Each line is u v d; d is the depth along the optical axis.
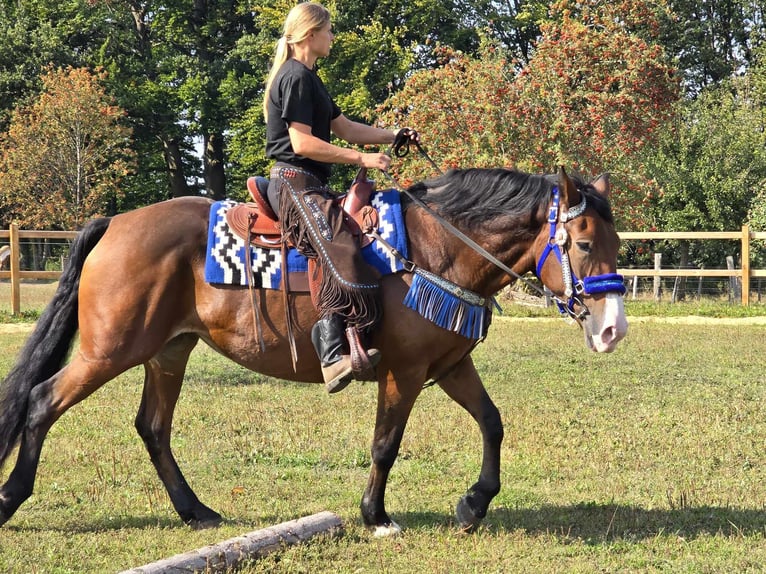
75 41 36.09
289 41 4.84
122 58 35.81
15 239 16.02
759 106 27.78
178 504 5.18
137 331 4.78
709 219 23.45
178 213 4.93
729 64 35.19
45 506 5.42
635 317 17.05
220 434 7.30
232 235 4.83
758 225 22.59
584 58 18.84
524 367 10.72
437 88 19.09
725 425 7.62
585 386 9.46
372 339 4.70
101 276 4.79
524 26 32.88
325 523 4.80
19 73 32.16
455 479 6.05
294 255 4.76
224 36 37.06
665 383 9.71
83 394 4.81
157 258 4.80
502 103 18.55
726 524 5.13
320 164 4.91
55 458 6.50
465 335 4.75
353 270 4.55
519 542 4.78
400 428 4.79
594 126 18.59
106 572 4.28
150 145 37.00
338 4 30.89
